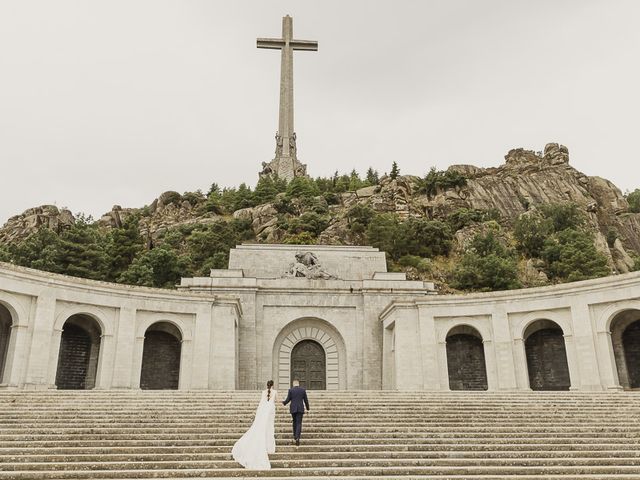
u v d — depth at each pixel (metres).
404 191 83.38
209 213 84.06
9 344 29.23
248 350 37.62
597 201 92.81
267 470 12.86
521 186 90.75
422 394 23.12
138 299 33.75
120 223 82.56
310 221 71.38
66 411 18.62
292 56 92.31
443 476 12.60
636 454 14.60
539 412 19.72
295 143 95.12
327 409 19.66
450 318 35.62
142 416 18.16
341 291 39.72
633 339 32.81
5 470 12.61
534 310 33.88
